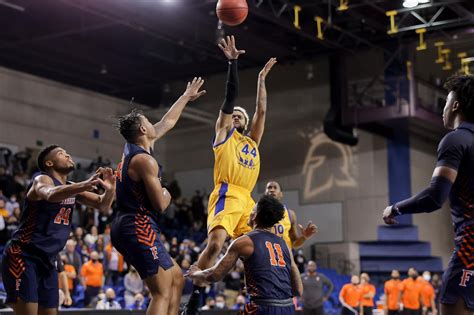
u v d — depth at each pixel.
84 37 22.75
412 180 25.25
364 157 25.78
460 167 4.07
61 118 25.67
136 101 28.36
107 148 27.30
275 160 27.34
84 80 26.20
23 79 24.56
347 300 16.97
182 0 19.22
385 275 25.62
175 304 5.54
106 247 18.14
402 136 25.20
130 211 5.49
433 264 25.78
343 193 26.05
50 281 5.88
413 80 22.38
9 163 22.81
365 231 25.55
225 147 6.83
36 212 5.75
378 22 20.81
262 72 7.30
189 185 28.98
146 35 23.55
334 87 23.78
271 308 5.39
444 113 4.37
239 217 6.76
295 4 19.75
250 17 21.25
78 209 20.95
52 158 5.92
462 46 23.50
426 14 21.27
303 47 24.22
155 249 5.43
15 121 24.09
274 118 27.39
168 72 25.75
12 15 20.69
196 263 6.69
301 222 26.69
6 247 5.86
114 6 19.56
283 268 5.55
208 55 24.02
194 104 28.34
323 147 26.44
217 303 17.28
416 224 25.23
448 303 4.09
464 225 4.10
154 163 5.46
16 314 5.79
